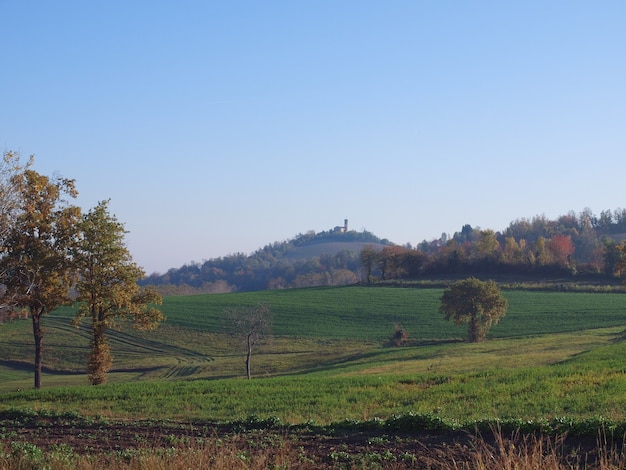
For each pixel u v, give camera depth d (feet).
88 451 64.54
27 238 144.77
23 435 75.51
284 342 306.55
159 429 78.38
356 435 68.03
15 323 333.21
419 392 104.01
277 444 63.46
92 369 158.40
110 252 153.48
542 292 416.87
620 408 75.15
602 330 285.23
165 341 309.83
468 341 293.02
